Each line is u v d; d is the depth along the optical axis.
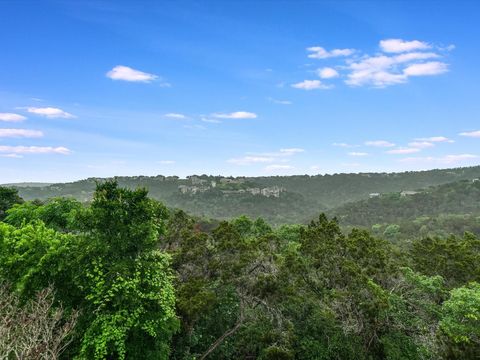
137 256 12.67
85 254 11.88
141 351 12.51
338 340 17.31
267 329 16.70
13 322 10.07
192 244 19.08
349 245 21.02
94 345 11.23
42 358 9.12
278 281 17.28
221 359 17.03
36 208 19.84
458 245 26.36
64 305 12.09
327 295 18.28
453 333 16.17
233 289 17.48
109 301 11.86
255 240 22.39
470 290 16.52
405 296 20.23
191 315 14.79
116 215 12.38
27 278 11.66
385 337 17.92
